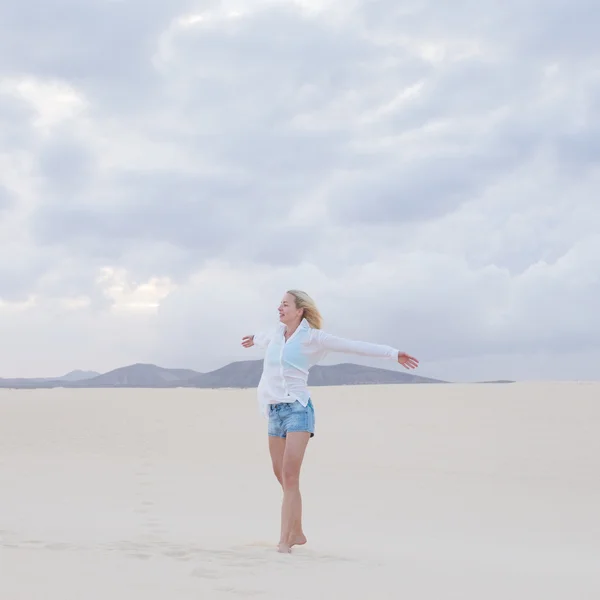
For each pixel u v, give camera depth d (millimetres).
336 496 9297
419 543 6359
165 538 5695
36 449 13469
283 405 5355
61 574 3736
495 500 9055
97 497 8523
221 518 7391
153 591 3441
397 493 9531
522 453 13109
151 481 10086
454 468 11672
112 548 4805
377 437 15430
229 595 3451
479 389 27031
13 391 31375
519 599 3793
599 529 7457
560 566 5293
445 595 3768
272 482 10367
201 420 18891
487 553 5898
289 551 5023
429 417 18672
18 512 7117
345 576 4137
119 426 17312
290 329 5496
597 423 16828
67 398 26516
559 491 9742
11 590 3314
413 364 5242
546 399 22391
